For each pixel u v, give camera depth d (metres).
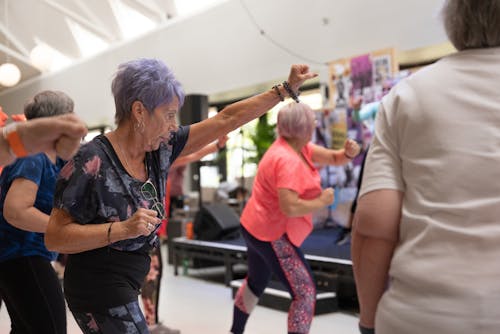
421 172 1.02
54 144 0.86
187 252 6.09
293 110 2.67
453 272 0.94
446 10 1.10
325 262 4.32
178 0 10.09
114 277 1.57
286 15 7.96
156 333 3.39
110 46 11.55
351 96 6.54
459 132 0.98
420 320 0.95
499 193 0.94
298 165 2.59
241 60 8.75
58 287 2.04
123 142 1.61
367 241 1.13
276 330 3.71
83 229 1.49
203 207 6.23
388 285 1.14
